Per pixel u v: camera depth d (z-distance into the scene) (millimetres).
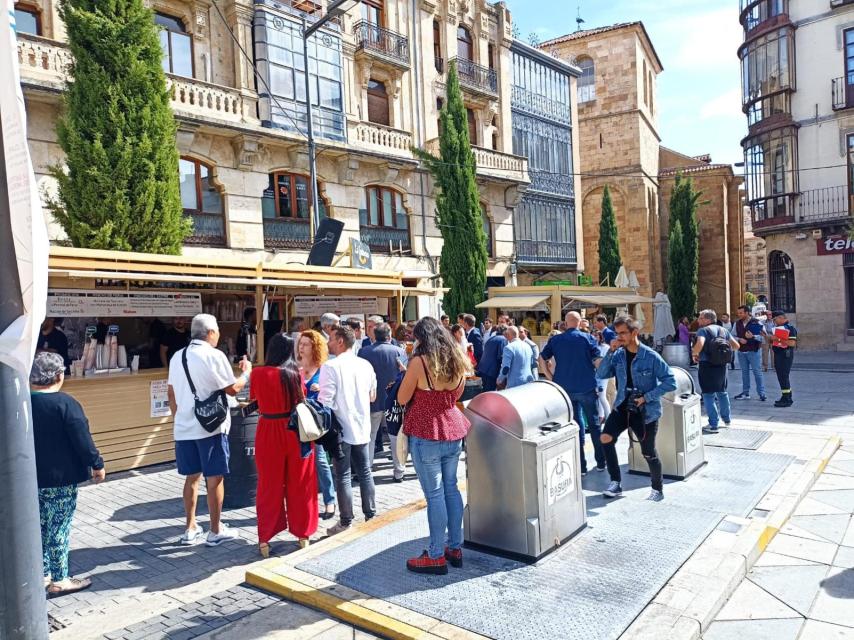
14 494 3092
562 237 29141
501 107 25688
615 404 6035
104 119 11273
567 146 29750
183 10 16031
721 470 6910
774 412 10961
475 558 4691
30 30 13336
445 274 19453
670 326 25062
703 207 39594
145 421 8484
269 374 5207
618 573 4340
